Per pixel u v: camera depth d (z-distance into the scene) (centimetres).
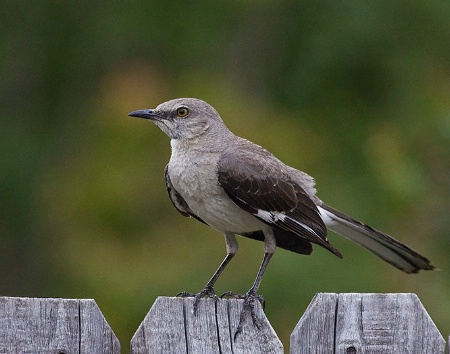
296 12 1402
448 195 1283
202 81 1376
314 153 1321
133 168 1306
